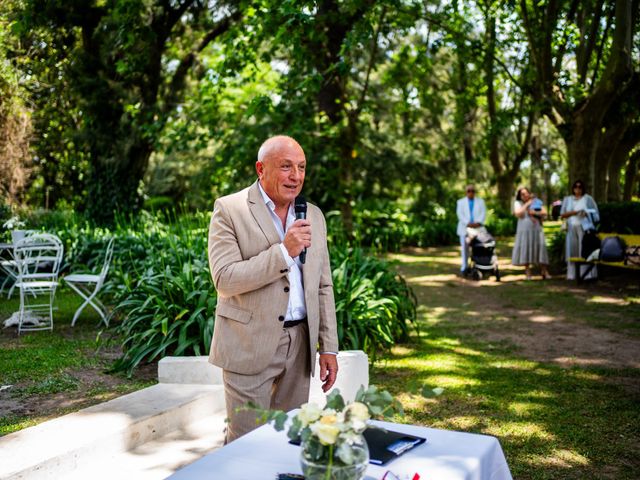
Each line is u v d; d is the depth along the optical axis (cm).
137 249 980
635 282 1154
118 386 532
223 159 1468
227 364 287
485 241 1248
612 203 1380
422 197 2627
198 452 404
